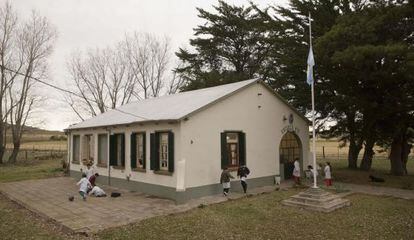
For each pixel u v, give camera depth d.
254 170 17.53
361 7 21.30
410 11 16.50
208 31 34.78
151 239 9.30
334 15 22.28
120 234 9.74
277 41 24.00
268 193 15.82
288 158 20.34
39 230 10.34
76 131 23.33
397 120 20.05
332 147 61.44
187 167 14.45
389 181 19.89
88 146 22.30
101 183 19.88
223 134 16.03
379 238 9.23
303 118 20.80
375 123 21.30
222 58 36.06
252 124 17.64
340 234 9.57
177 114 14.79
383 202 13.84
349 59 16.14
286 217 11.42
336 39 17.45
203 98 16.86
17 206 14.02
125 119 18.27
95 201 14.52
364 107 19.31
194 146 14.78
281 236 9.44
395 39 17.77
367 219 11.13
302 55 22.23
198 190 14.80
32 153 48.06
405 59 15.21
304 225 10.48
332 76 20.00
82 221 11.20
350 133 24.67
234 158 16.86
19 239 9.46
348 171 24.77
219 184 15.70
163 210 12.61
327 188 17.30
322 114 24.98
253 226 10.40
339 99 20.38
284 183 18.91
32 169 29.66
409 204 13.45
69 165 24.31
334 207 12.48
